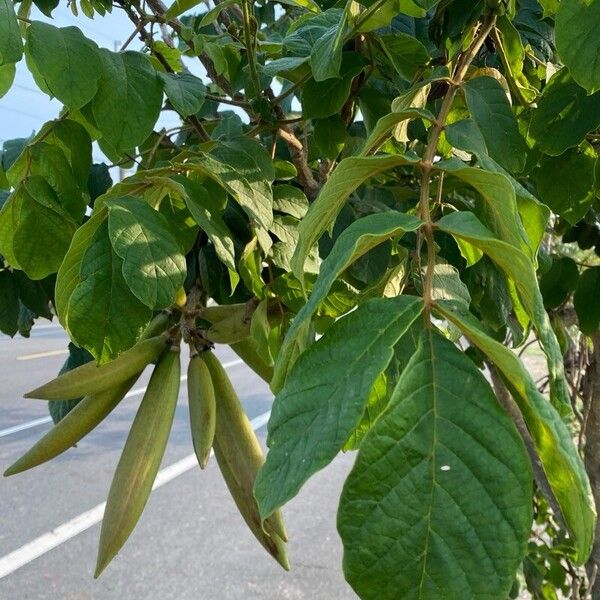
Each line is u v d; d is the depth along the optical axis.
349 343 0.20
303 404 0.19
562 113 0.39
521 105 0.47
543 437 0.19
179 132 0.55
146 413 0.36
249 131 0.50
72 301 0.32
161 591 1.65
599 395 0.70
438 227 0.22
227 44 0.54
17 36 0.34
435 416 0.19
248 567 1.76
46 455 0.37
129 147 0.39
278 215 0.46
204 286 0.43
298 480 0.17
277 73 0.48
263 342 0.39
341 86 0.46
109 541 0.34
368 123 0.51
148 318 0.33
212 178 0.41
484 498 0.18
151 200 0.38
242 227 0.45
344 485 0.18
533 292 0.20
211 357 0.39
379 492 0.18
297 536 1.94
